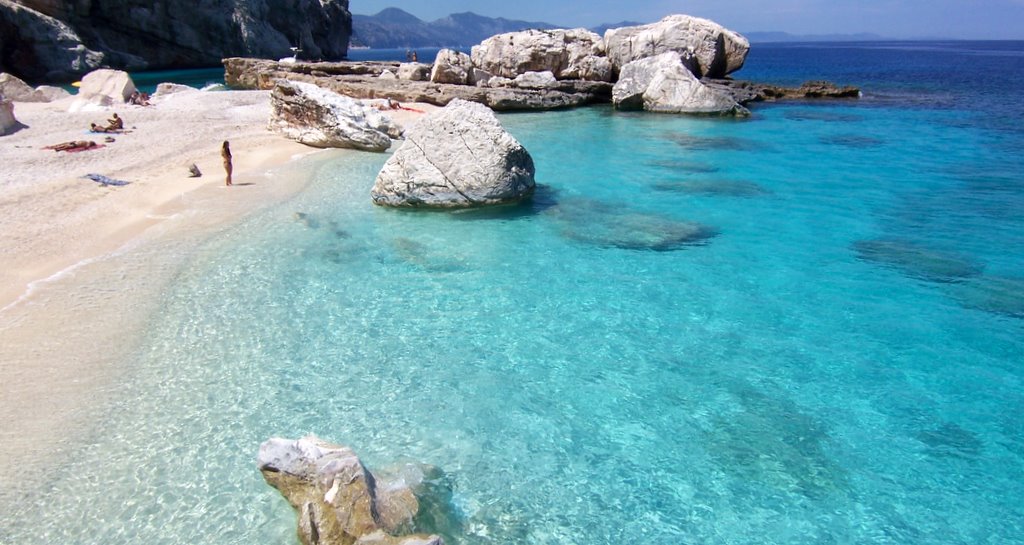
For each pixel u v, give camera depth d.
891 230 18.11
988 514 8.07
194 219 18.42
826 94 49.81
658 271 15.37
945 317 13.02
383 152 28.22
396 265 15.61
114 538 7.53
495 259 16.03
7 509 7.91
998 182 23.00
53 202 18.86
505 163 19.48
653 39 48.41
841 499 8.32
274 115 30.48
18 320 12.40
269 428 9.54
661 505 8.25
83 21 73.44
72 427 9.44
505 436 9.52
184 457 8.90
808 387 10.73
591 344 12.09
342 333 12.38
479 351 11.83
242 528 7.70
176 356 11.42
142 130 29.86
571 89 46.06
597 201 20.86
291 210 19.47
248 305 13.40
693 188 22.50
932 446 9.30
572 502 8.29
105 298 13.47
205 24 84.56
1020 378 10.92
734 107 39.66
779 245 17.02
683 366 11.36
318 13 112.06
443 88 43.91
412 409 10.10
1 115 27.84
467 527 7.82
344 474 7.52
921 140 31.25
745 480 8.66
